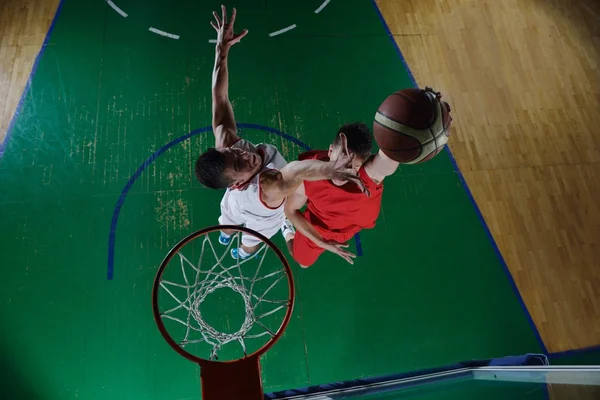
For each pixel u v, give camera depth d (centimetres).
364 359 361
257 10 500
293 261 388
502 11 530
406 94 208
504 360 336
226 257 382
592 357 372
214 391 215
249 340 358
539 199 432
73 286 367
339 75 473
